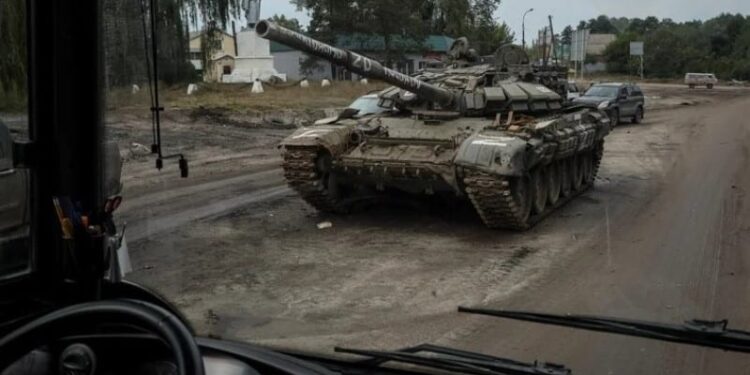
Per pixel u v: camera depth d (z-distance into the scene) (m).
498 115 10.50
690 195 12.55
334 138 10.22
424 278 7.44
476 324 5.94
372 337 5.62
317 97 26.61
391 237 9.37
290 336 5.58
